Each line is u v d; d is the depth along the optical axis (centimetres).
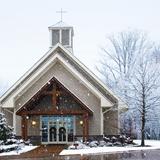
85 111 3369
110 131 3572
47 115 3459
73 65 3675
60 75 3559
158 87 3916
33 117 3528
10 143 2919
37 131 3512
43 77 3562
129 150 2891
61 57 3528
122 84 4341
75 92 3522
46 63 3512
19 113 3344
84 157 2323
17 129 3484
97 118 3469
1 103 3522
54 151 2761
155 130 4869
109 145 3341
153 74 3859
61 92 3391
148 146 3303
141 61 4278
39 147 3155
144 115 3481
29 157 2344
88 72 3609
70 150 2831
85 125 3353
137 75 3716
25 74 3600
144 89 3538
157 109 3791
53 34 4066
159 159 2156
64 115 3453
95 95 3491
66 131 3525
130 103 4100
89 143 3250
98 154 2553
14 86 3566
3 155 2484
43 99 3531
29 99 3356
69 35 4047
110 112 3600
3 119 2912
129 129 4503
